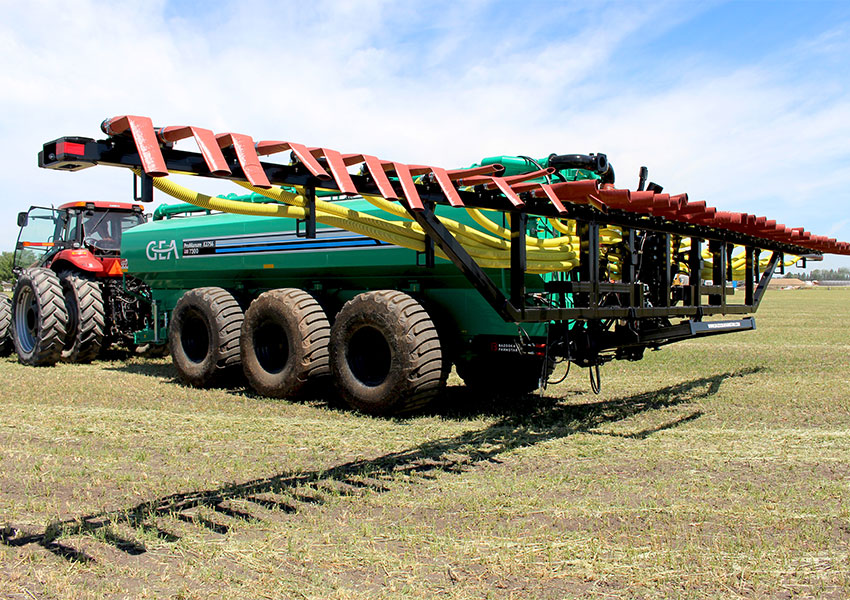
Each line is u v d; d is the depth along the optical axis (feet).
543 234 21.45
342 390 20.94
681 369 31.04
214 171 10.34
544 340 20.39
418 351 19.42
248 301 27.66
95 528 11.34
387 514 11.93
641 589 9.11
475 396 24.35
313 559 10.07
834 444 16.76
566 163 18.48
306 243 23.94
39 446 16.71
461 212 20.34
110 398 23.34
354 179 13.15
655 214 17.63
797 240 25.30
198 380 25.58
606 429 18.60
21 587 9.33
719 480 13.94
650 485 13.55
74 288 33.27
